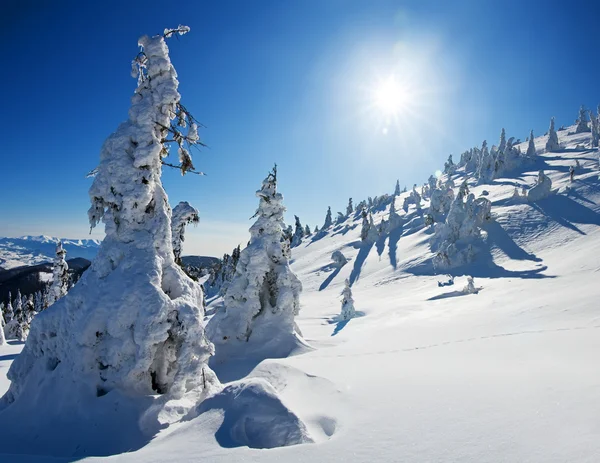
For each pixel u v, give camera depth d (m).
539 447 4.21
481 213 53.94
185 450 5.30
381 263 61.31
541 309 18.12
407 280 49.28
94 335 8.52
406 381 7.77
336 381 8.32
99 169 9.98
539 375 6.96
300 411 6.70
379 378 8.32
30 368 9.22
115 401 7.84
